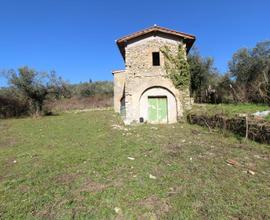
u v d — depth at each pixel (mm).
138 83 15562
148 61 15625
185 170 6109
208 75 28219
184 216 3973
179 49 15812
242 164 6543
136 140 9875
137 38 15773
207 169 6164
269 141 8125
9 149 9156
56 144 9719
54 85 25609
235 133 9844
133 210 4188
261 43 22906
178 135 10859
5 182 5609
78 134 11898
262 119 9133
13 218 4047
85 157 7461
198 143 9094
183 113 15273
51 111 28281
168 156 7395
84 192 4922
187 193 4785
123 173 5961
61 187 5219
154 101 15625
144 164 6629
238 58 24094
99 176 5793
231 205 4293
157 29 15414
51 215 4105
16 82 23812
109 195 4746
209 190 4906
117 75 24219
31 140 10906
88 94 45875
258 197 4594
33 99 25031
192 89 27938
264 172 5918
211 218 3898
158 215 4031
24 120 20516
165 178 5594
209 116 12023
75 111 30203
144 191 4898
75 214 4113
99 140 10125
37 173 6188
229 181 5367
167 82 15523
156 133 11516
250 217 3924
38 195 4875
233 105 15688
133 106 15430
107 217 3998
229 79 23516
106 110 28859
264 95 14789
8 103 25109
